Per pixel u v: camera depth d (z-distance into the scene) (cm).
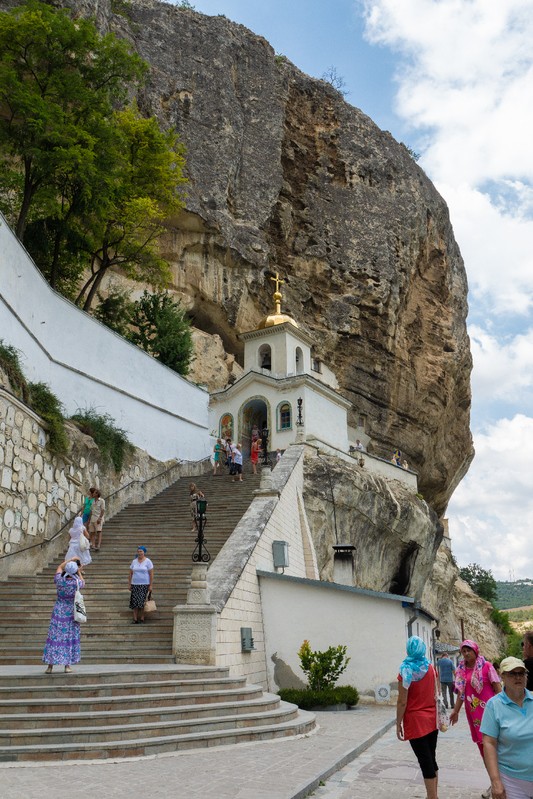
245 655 1472
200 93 3856
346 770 809
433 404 4681
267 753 852
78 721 828
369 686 1653
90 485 1889
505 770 444
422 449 4578
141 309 3073
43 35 2036
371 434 4219
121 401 2202
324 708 1507
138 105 3578
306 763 786
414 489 3497
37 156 1953
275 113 4212
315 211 4272
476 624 4888
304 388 2975
